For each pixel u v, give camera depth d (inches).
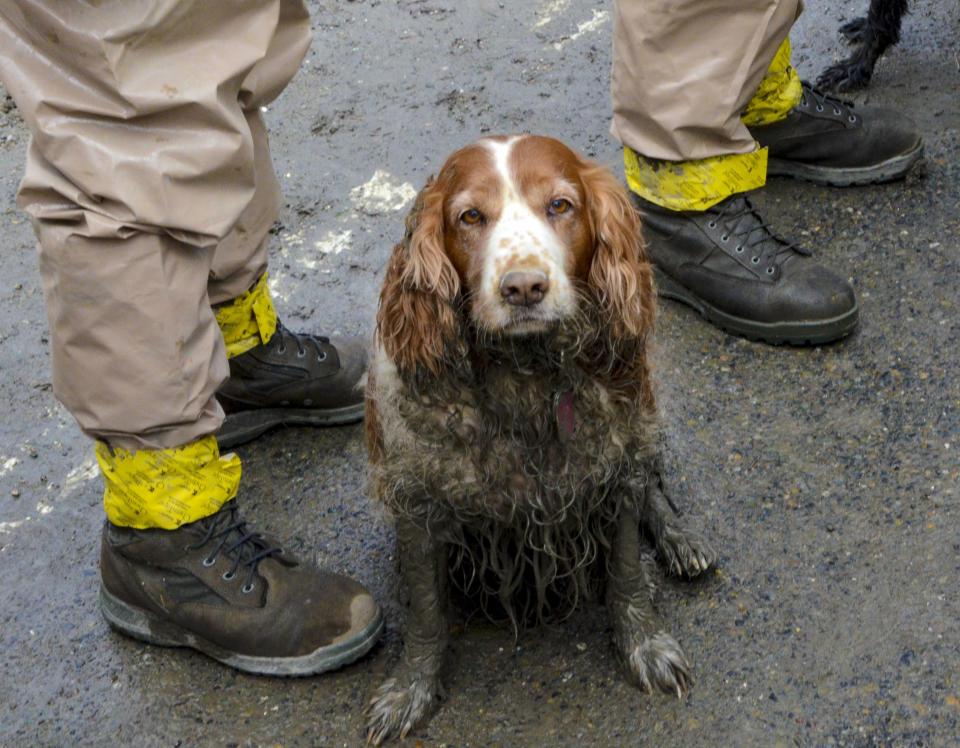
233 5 87.6
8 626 110.1
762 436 122.6
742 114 150.9
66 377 92.7
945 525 109.6
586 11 201.9
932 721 92.4
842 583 105.8
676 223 137.2
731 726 94.3
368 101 183.6
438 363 90.3
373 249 155.5
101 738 98.9
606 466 93.7
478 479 93.1
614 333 91.0
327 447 128.6
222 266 112.3
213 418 99.1
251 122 109.8
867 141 152.0
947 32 184.5
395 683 98.4
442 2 207.9
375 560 114.7
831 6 197.6
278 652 101.3
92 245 86.0
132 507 99.2
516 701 99.2
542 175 87.1
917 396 124.4
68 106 83.7
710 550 107.1
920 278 139.7
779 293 131.2
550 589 109.3
